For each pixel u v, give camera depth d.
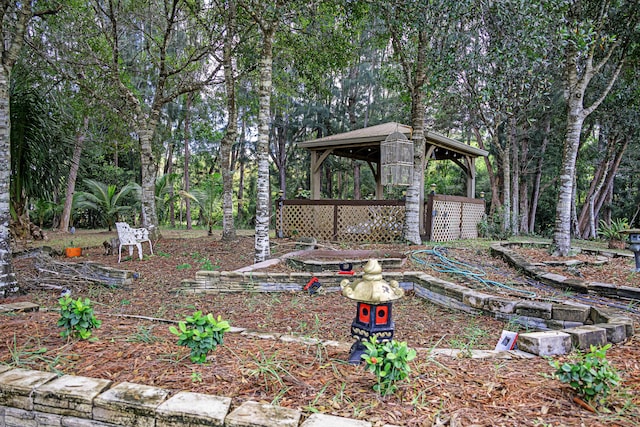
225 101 11.53
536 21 5.57
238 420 1.65
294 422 1.64
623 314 3.40
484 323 4.00
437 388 2.07
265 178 6.57
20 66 8.30
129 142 12.52
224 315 4.40
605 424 1.72
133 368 2.24
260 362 2.34
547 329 3.66
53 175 9.83
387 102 19.59
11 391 1.93
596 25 6.73
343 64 9.09
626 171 16.88
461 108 12.84
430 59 7.18
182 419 1.71
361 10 7.99
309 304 4.86
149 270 6.52
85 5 9.07
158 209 16.58
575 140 6.91
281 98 11.32
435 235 9.80
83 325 2.65
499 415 1.79
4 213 4.80
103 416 1.82
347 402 1.88
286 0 6.56
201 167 27.31
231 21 8.62
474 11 6.03
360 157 13.25
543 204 19.75
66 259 7.30
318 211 10.01
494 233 11.55
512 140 15.52
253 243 9.02
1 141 4.68
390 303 2.42
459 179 22.52
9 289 4.87
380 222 9.55
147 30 10.28
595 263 6.43
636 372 2.35
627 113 12.09
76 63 8.45
